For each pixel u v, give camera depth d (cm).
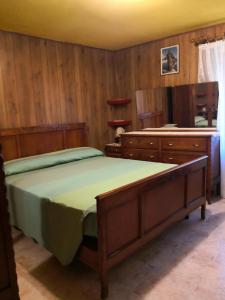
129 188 191
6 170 293
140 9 287
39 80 385
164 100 427
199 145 346
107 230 178
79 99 440
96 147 473
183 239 258
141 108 461
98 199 168
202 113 388
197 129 396
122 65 479
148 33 382
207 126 386
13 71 356
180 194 255
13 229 292
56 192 225
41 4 262
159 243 252
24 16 293
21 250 250
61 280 203
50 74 398
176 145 368
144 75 449
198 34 375
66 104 422
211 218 304
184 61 397
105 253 176
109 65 480
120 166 312
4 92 348
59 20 310
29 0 251
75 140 430
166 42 412
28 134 368
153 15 307
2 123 349
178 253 234
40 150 383
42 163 325
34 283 200
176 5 280
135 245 202
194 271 208
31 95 377
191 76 393
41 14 289
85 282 200
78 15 297
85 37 389
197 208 301
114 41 418
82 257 191
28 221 238
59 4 264
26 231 242
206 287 189
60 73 411
